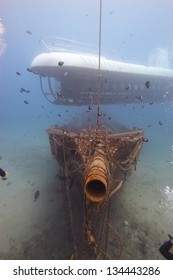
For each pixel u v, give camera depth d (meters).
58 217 5.19
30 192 6.45
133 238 4.57
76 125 8.91
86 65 9.12
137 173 7.73
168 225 5.04
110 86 10.79
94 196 2.92
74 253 4.08
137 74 11.80
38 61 9.27
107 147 4.18
